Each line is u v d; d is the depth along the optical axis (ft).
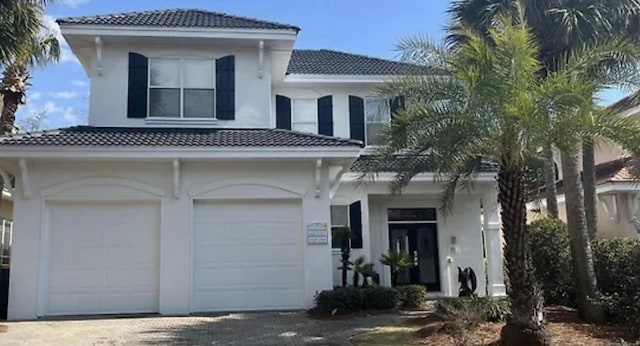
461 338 33.58
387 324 40.81
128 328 39.88
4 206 69.56
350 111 64.44
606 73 35.01
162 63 53.98
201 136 49.39
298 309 47.88
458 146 32.71
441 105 33.63
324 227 48.73
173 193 47.65
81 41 52.70
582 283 41.06
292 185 48.98
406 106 35.06
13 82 58.39
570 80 33.30
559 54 45.91
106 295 46.57
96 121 52.13
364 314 45.11
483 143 32.76
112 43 53.21
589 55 34.58
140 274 47.11
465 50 33.91
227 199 48.47
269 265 48.52
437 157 34.06
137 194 47.24
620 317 38.55
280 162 48.98
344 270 54.70
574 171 42.57
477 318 36.40
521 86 31.55
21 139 45.01
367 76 63.87
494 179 57.21
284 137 49.88
